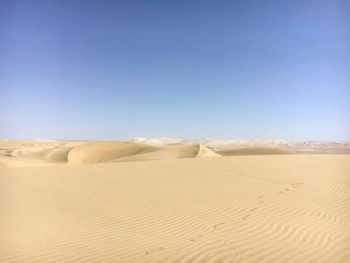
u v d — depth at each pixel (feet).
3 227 27.17
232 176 58.59
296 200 37.01
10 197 39.68
